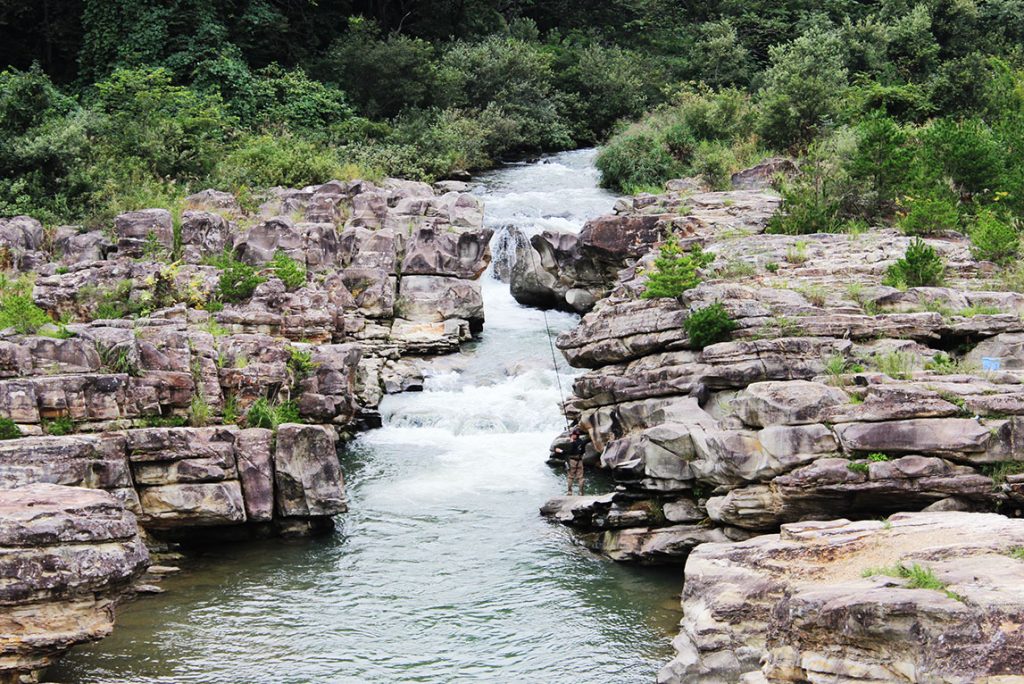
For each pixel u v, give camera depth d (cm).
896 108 5019
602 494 2383
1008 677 1145
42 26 5247
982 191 3541
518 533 2255
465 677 1658
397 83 5406
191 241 3466
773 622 1385
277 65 5216
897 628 1234
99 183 3909
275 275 3192
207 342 2473
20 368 2231
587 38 6372
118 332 2402
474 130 5272
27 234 3488
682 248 3266
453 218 3916
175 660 1702
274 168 4356
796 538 1617
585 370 3153
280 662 1702
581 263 3759
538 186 4903
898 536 1562
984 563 1371
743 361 2222
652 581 2020
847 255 2923
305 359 2677
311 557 2153
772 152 4638
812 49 5400
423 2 6009
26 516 1506
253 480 2219
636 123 5631
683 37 6525
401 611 1900
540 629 1822
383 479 2547
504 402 2967
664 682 1545
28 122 4044
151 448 2130
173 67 4947
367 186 4106
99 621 1543
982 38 5962
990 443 1828
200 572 2083
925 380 1984
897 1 6138
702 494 2081
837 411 1878
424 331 3434
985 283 2684
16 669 1495
